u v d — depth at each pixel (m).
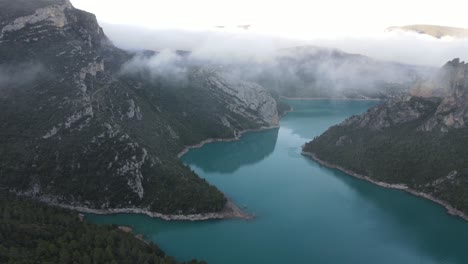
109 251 177.25
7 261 156.12
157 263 181.62
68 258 168.25
